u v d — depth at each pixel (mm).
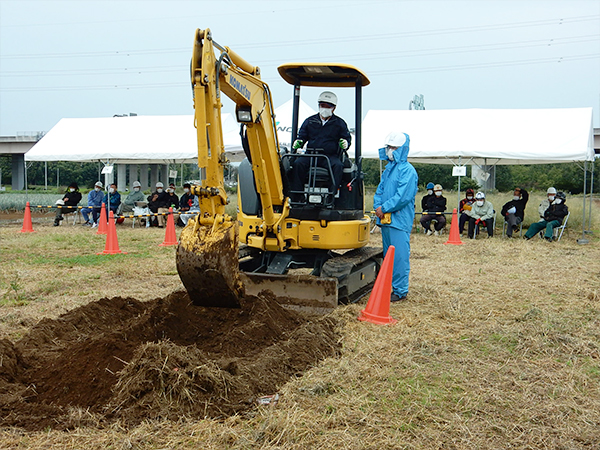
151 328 4961
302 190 7207
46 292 7750
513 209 15094
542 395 4148
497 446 3389
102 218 15672
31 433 3436
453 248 12891
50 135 19703
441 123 16891
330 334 5465
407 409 3836
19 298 7238
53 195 30781
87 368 4156
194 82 4668
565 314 6543
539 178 42969
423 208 16203
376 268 8375
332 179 6918
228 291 4930
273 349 4699
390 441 3369
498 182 42531
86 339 4652
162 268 9719
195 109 4703
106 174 19312
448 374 4527
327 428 3537
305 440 3355
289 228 7105
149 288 8070
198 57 4734
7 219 21297
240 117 5746
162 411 3611
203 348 4852
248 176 7289
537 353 5129
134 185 19734
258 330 5051
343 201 7383
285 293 6504
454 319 6312
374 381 4340
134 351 4258
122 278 8820
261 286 6570
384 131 17016
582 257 11461
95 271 9406
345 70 7027
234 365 4156
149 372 3807
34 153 18891
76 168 62500
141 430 3432
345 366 4574
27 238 14008
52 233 15398
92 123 20078
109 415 3645
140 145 18453
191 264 4812
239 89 5398
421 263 10547
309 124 7285
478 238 15133
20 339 5234
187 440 3357
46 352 4645
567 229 17094
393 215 7055
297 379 4297
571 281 8703
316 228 7043
